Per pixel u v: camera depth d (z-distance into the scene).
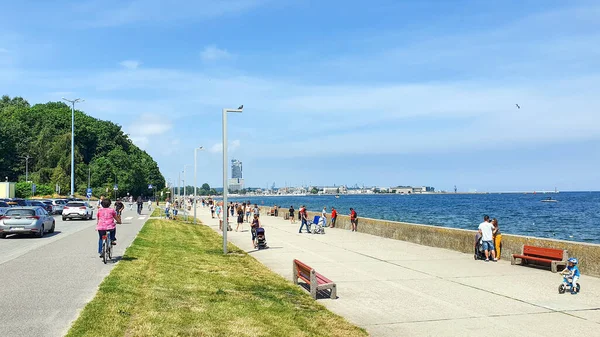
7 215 22.72
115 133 149.88
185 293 10.67
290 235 29.03
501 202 154.00
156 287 11.00
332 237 27.64
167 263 15.06
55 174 102.88
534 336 8.45
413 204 144.00
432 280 13.84
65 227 30.92
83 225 33.00
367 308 10.50
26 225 22.66
